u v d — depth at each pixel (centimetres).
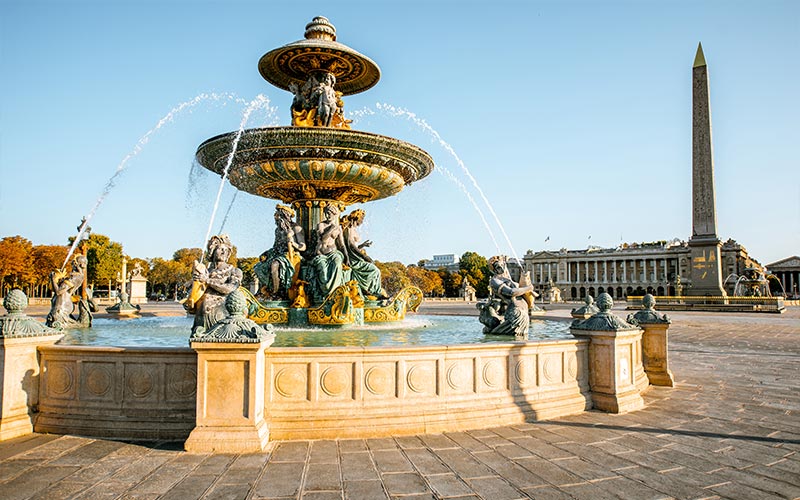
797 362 1275
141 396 577
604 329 729
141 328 1241
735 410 746
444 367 625
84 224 1266
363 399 592
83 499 417
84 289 1255
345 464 498
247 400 536
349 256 1337
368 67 1355
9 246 5688
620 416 698
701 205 4469
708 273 4441
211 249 893
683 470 501
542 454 538
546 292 8550
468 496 433
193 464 492
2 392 568
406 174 1316
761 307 4025
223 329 541
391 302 1311
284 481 456
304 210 1323
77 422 579
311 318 1175
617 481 470
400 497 429
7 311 597
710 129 4425
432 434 596
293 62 1316
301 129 1110
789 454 552
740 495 443
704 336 2027
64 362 596
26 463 493
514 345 664
